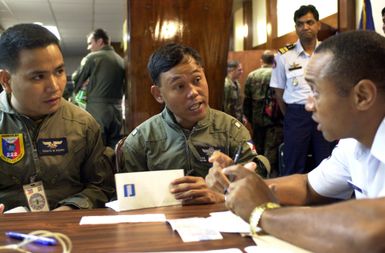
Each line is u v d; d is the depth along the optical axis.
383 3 3.11
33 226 1.03
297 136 3.11
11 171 1.39
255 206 0.89
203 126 1.55
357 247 0.67
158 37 2.61
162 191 1.25
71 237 0.94
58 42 1.36
